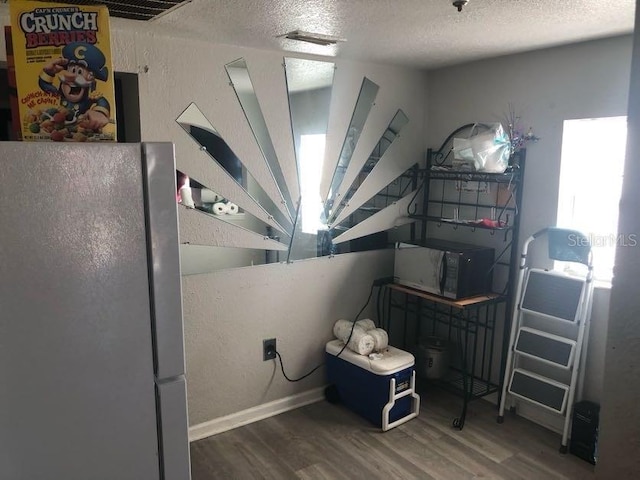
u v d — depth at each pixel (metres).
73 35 0.94
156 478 0.94
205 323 2.71
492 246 3.09
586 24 2.15
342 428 2.88
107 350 0.86
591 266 2.56
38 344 0.79
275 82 2.75
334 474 2.46
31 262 0.77
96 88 0.96
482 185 3.08
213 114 2.57
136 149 0.84
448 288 2.90
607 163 2.60
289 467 2.51
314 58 2.85
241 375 2.88
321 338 3.19
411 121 3.36
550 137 2.73
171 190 0.88
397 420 2.91
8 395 0.78
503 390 2.92
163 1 1.73
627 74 2.39
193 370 2.70
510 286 2.97
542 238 2.82
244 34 2.32
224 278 2.73
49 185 0.77
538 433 2.82
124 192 0.83
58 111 0.95
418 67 3.23
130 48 2.29
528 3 1.84
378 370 2.81
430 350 3.18
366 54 2.80
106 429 0.88
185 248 2.58
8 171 0.74
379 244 3.36
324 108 2.96
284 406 3.07
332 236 3.13
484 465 2.53
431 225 3.48
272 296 2.93
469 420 2.96
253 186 2.77
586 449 2.55
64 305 0.81
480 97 3.06
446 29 2.24
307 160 2.95
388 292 3.46
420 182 3.46
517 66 2.84
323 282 3.14
